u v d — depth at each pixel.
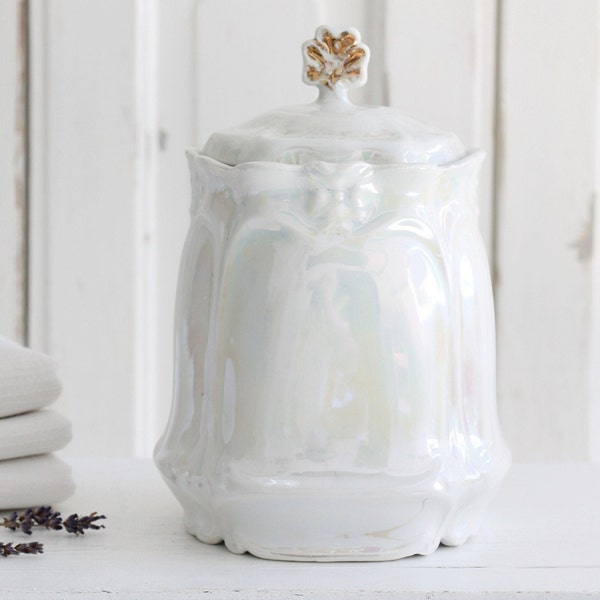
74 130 1.44
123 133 1.44
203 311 0.89
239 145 0.89
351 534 0.88
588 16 1.44
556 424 1.51
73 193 1.45
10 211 1.45
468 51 1.43
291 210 0.87
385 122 0.89
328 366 0.86
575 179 1.46
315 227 0.87
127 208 1.45
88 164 1.45
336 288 0.86
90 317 1.47
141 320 1.47
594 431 1.51
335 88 0.91
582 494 1.00
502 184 1.46
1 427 0.94
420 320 0.87
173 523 0.94
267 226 0.87
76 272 1.46
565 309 1.49
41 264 1.46
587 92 1.45
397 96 1.44
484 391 0.90
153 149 1.45
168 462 0.91
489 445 0.90
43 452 0.95
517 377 1.50
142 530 0.93
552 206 1.47
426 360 0.87
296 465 0.86
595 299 1.49
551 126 1.46
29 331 1.47
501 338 1.49
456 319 0.88
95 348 1.47
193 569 0.88
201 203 0.90
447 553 0.90
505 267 1.48
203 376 0.89
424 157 0.88
